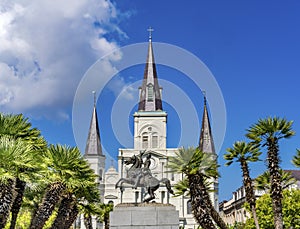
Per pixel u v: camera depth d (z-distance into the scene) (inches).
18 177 648.4
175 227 686.5
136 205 698.2
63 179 765.3
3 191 631.2
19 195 731.4
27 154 647.8
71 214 906.7
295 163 895.1
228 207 3147.1
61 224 810.2
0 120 732.0
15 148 634.2
